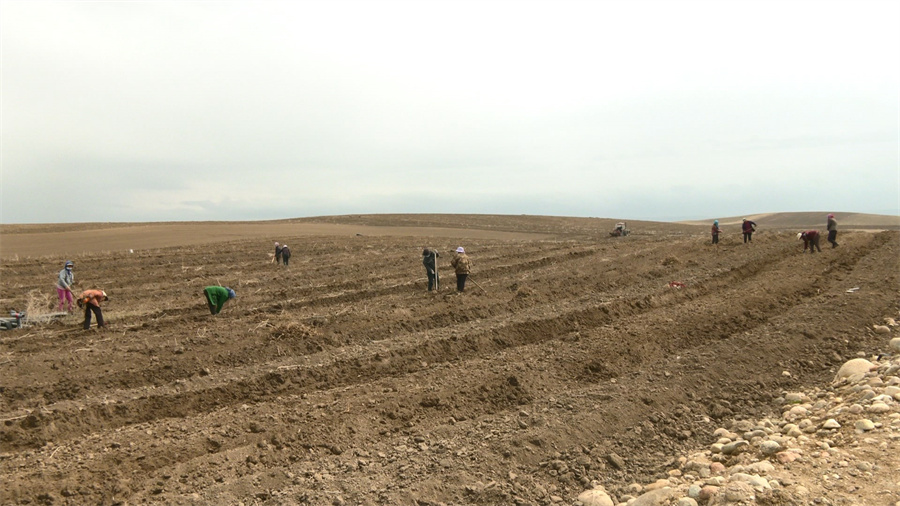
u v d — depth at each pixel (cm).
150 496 641
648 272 2186
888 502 510
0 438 769
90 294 1432
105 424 841
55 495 635
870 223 9862
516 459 714
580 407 863
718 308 1490
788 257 2675
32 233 5556
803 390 949
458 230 7062
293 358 1153
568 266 2645
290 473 688
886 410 738
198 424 836
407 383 1000
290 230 6281
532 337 1326
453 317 1475
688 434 794
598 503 601
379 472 689
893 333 1230
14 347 1254
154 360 1107
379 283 2239
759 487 544
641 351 1155
